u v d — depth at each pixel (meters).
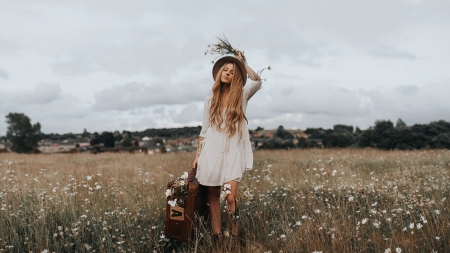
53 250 3.41
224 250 3.25
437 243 3.25
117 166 9.66
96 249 3.44
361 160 10.09
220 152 3.71
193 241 3.50
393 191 5.07
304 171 7.55
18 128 93.25
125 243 3.62
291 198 5.14
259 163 9.67
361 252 3.12
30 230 3.70
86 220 4.12
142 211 4.55
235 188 3.73
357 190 5.33
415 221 3.69
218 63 3.96
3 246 3.43
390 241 3.14
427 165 8.46
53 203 4.59
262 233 3.80
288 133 74.31
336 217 4.00
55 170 8.91
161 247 3.57
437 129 40.28
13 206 4.37
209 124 3.91
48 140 95.62
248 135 3.89
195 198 3.44
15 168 9.45
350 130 58.59
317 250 3.13
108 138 64.81
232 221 3.79
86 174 7.44
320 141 60.47
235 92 3.78
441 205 4.25
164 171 7.79
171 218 3.53
